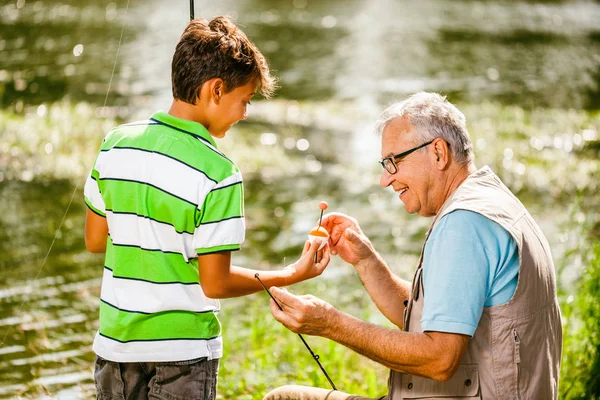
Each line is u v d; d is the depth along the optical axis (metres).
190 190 2.87
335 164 13.26
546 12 36.12
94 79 17.12
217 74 2.95
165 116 2.99
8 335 6.29
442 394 3.03
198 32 2.99
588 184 11.88
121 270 2.98
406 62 23.22
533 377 3.00
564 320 5.43
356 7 35.03
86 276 7.76
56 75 17.08
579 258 7.58
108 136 3.06
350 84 19.95
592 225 9.39
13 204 9.64
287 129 15.04
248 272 3.05
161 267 2.93
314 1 36.09
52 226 9.08
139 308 2.93
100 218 3.13
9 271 7.72
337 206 11.15
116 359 2.98
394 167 3.19
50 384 5.49
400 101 3.29
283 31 27.86
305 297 3.02
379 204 11.38
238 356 5.68
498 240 2.94
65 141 11.72
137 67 19.05
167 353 2.95
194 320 2.99
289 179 12.26
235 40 3.01
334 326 2.99
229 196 2.89
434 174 3.15
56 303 7.05
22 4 25.70
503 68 22.78
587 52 26.28
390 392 3.21
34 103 14.02
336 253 3.68
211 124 3.05
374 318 6.91
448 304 2.87
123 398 3.04
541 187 11.72
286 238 9.73
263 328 6.09
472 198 3.02
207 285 2.93
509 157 12.93
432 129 3.13
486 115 15.80
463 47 26.11
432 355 2.87
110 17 25.53
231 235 2.88
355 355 5.76
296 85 19.55
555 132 14.81
